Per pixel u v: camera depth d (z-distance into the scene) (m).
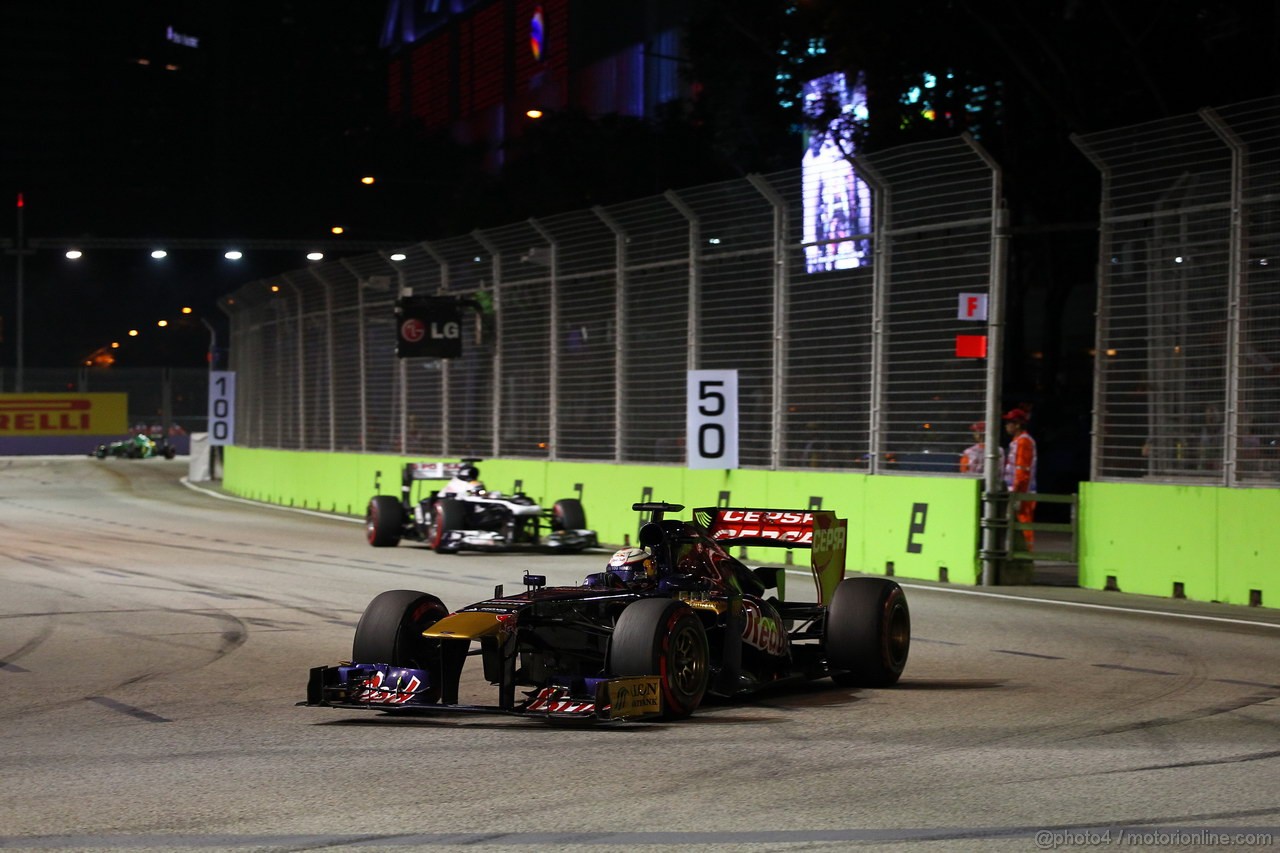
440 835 5.77
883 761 7.18
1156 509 15.78
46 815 6.11
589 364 23.59
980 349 17.12
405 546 22.06
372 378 30.42
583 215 23.66
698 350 21.36
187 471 50.69
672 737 7.79
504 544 20.02
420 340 26.44
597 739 7.73
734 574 9.58
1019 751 7.44
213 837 5.75
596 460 23.44
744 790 6.54
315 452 32.56
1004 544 17.25
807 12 30.58
